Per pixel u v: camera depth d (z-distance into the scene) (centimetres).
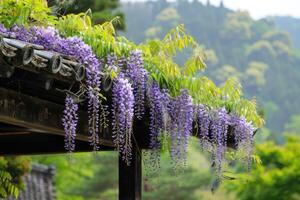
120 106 443
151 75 482
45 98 451
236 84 553
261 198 1825
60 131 464
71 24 462
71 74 396
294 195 1823
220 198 2373
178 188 2588
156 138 498
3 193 713
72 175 2148
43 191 1466
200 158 2695
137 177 540
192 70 507
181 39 502
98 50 459
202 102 525
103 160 2741
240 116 562
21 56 354
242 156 595
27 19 441
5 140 592
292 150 1878
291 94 5966
